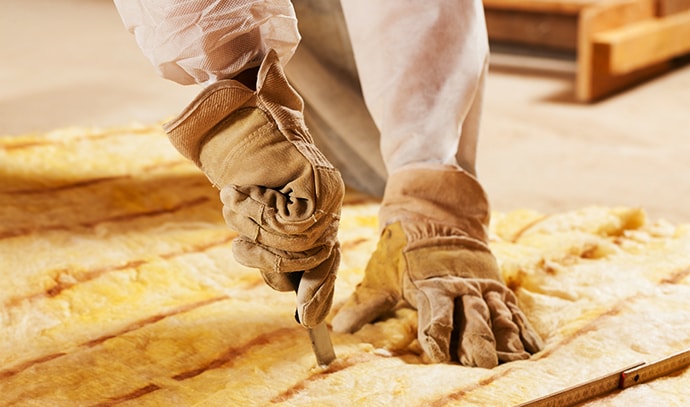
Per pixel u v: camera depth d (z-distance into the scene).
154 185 2.66
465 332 1.63
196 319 1.79
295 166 1.38
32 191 2.56
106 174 2.75
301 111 1.46
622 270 1.95
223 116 1.39
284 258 1.41
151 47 1.38
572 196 3.00
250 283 2.01
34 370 1.60
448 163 1.80
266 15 1.36
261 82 1.36
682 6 4.82
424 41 1.77
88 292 1.94
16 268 2.04
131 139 3.12
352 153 2.67
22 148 2.92
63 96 4.37
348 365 1.61
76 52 5.50
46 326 1.80
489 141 3.69
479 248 1.77
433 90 1.79
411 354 1.72
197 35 1.33
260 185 1.40
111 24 6.48
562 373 1.54
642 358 1.58
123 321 1.79
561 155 3.48
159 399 1.49
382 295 1.79
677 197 2.97
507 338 1.64
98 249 2.16
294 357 1.63
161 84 4.62
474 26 1.80
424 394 1.47
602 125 3.92
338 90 2.51
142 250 2.17
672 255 2.02
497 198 2.99
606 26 4.43
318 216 1.38
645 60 4.55
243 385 1.52
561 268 1.96
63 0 7.64
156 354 1.66
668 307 1.76
